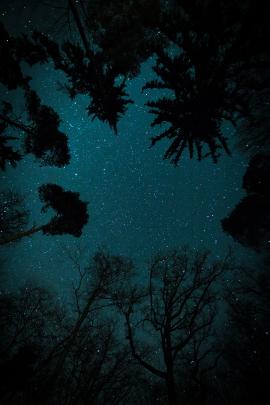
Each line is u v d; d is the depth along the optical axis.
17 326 15.12
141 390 16.88
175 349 12.10
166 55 2.90
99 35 3.54
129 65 3.65
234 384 16.42
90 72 3.69
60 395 13.72
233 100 2.91
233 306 16.91
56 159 8.54
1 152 7.77
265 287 16.53
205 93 2.89
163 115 3.11
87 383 13.28
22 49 4.05
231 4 2.57
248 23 2.51
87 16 3.57
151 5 2.80
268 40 2.54
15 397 10.47
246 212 13.06
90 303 15.04
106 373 14.67
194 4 2.58
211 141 3.18
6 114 7.93
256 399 12.52
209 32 2.66
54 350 13.16
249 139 13.44
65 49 3.66
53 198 10.70
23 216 14.15
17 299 16.30
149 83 3.06
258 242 13.52
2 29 4.62
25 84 6.21
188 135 3.20
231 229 13.76
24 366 5.89
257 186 12.32
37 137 8.11
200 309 12.99
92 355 14.73
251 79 2.90
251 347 16.22
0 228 13.20
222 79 2.83
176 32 2.75
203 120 3.04
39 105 7.93
